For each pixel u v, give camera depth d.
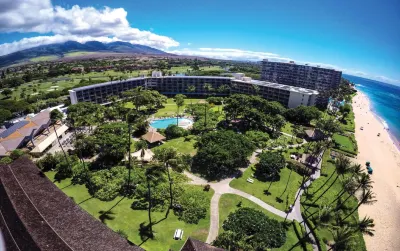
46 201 46.75
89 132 103.50
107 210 55.34
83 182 66.00
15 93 177.00
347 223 51.66
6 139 83.56
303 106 131.88
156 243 46.53
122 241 40.31
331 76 197.25
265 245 44.25
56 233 38.38
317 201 61.91
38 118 101.62
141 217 53.56
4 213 43.03
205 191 64.19
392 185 81.56
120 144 77.06
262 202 61.34
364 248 51.28
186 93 183.88
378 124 157.75
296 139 102.75
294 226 53.03
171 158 51.34
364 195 52.59
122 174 67.81
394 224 62.25
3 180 51.31
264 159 74.19
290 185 69.81
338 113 160.88
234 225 47.72
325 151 93.12
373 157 101.62
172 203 57.97
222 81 181.00
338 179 75.00
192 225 52.00
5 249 35.94
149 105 136.88
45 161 71.94
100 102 143.62
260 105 126.38
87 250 36.78
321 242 48.47
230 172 74.62
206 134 87.19
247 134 99.12
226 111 119.75
